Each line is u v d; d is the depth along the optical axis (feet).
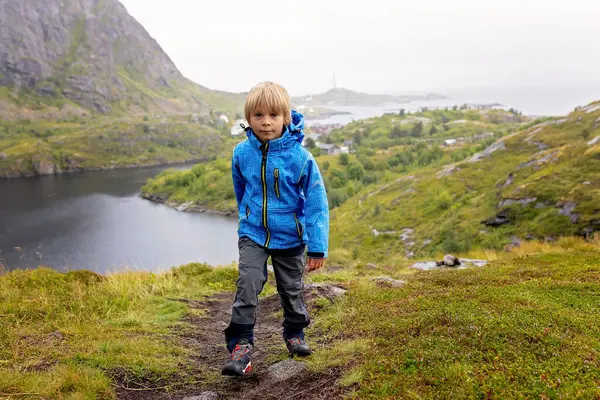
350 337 14.14
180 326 18.49
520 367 9.82
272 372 12.23
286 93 11.11
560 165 150.30
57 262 240.32
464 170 249.96
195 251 276.41
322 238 11.25
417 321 13.75
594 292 17.40
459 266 31.76
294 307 12.52
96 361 12.94
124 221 359.05
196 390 11.86
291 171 11.10
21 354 13.50
